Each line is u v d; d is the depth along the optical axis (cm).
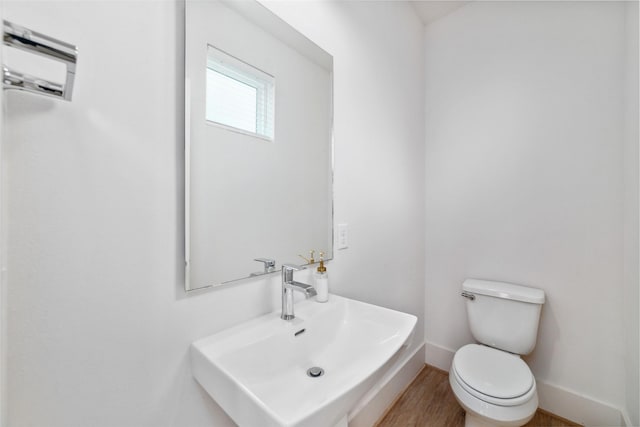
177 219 76
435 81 213
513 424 118
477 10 193
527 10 175
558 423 160
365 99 150
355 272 145
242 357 77
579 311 160
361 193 148
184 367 78
